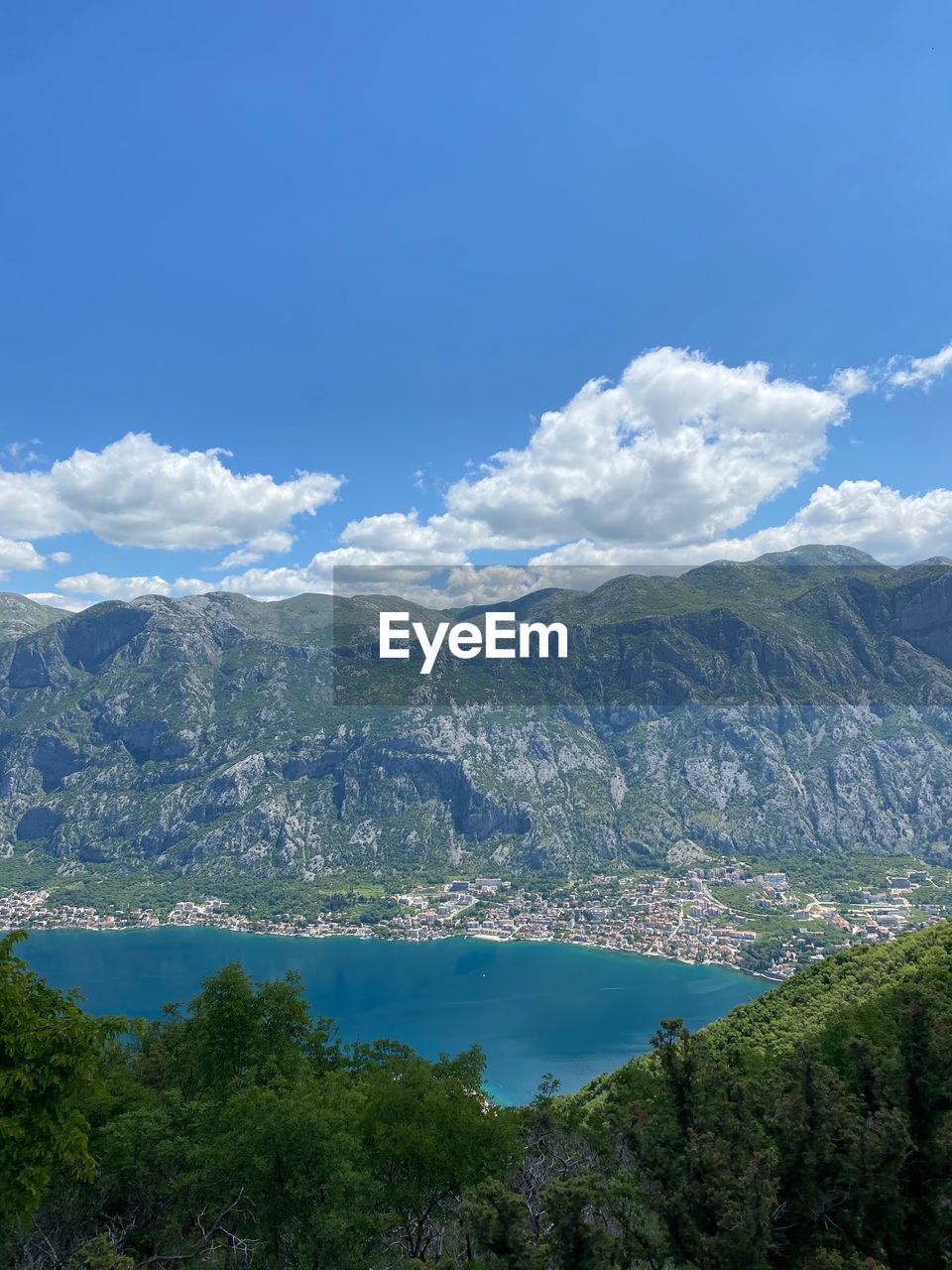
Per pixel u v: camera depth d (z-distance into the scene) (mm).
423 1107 45625
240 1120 40969
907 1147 34125
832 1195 32781
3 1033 31094
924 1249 33469
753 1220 29594
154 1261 39969
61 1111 31266
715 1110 34969
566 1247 28750
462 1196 40562
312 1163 38750
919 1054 36688
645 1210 34188
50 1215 40000
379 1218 39469
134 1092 50844
